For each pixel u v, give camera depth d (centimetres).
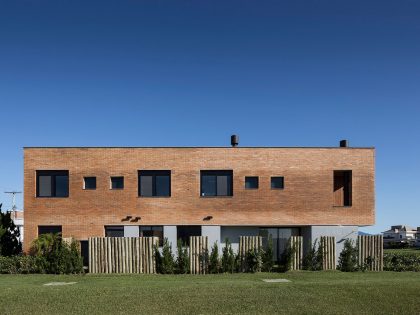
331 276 2219
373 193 3030
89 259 2477
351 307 1383
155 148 3023
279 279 2092
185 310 1355
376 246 2533
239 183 3008
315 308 1370
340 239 2983
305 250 3047
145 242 2475
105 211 2992
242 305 1411
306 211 3000
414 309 1362
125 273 2438
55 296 1555
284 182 3012
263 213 2994
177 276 2284
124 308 1380
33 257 2497
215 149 3025
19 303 1452
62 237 2895
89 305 1419
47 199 2997
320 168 3030
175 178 3008
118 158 3020
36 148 3022
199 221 2984
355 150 3048
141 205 2994
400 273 2378
